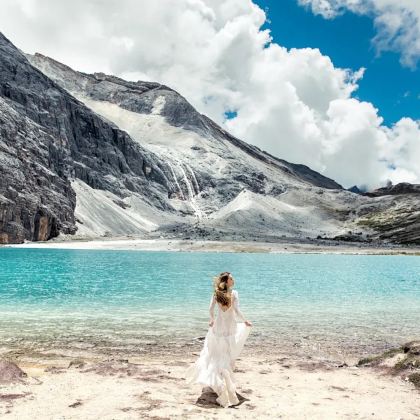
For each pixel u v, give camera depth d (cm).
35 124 19150
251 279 4362
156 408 842
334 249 14050
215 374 909
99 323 1881
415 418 848
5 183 13100
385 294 3172
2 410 811
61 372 1104
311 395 983
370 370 1238
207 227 19350
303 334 1766
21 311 2134
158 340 1605
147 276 4322
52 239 14288
